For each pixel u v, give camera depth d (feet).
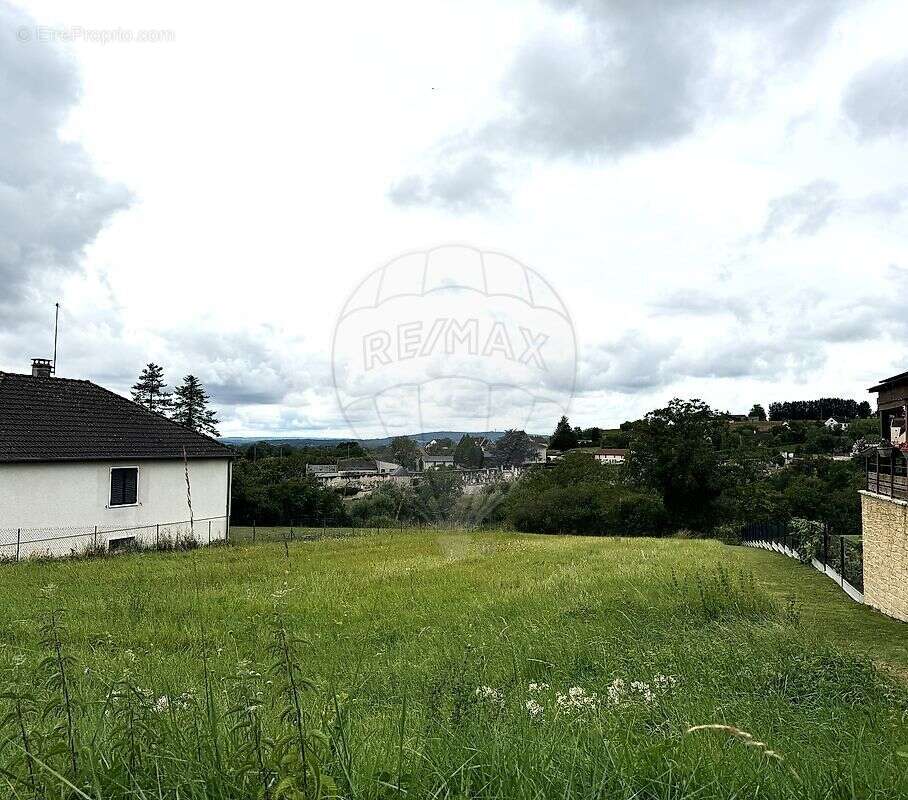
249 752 9.14
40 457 73.15
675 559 63.26
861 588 51.65
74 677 17.49
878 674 22.29
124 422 88.17
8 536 70.74
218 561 61.41
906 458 46.21
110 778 9.03
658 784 9.90
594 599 38.11
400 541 82.64
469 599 40.09
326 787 8.32
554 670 23.58
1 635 29.78
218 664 24.54
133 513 82.43
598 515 142.61
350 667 24.47
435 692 18.79
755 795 9.73
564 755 10.55
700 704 16.96
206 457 90.99
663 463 154.20
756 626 31.17
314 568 55.52
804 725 15.79
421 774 9.85
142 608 37.22
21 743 10.17
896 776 10.60
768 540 97.45
